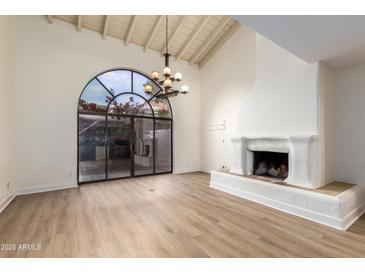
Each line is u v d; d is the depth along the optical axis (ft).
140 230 8.28
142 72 19.21
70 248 6.94
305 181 10.39
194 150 22.80
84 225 8.73
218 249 6.89
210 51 21.26
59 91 14.99
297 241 7.39
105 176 17.52
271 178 12.62
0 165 10.72
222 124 20.01
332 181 11.69
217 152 20.68
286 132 11.57
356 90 11.10
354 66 11.13
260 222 9.05
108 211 10.36
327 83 11.19
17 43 13.43
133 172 19.06
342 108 11.62
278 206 10.65
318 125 10.32
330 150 11.53
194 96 22.70
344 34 7.68
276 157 14.19
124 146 18.67
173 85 21.11
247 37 17.53
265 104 12.78
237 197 12.76
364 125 10.86
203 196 12.97
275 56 12.30
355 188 10.26
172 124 21.34
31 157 13.88
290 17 6.63
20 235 7.84
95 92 17.11
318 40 8.20
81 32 15.97
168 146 21.49
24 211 10.37
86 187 15.33
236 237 7.71
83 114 16.53
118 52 17.76
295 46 8.75
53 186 14.62
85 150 16.67
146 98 19.93
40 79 14.25
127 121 18.81
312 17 6.59
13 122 12.91
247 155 14.01
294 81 11.27
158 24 16.58
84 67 16.08
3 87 11.21
